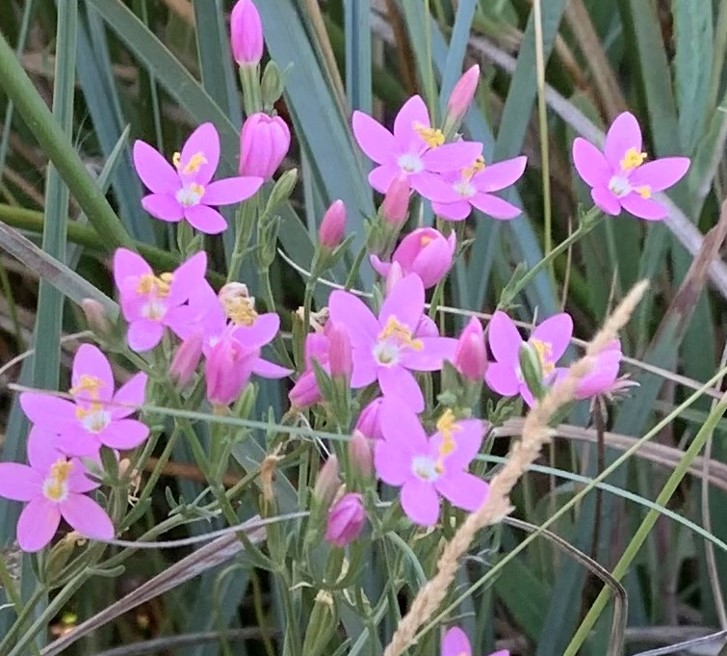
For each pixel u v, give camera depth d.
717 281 0.36
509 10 0.42
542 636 0.36
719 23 0.37
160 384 0.28
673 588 0.38
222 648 0.36
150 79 0.39
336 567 0.28
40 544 0.28
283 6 0.35
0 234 0.30
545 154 0.34
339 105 0.35
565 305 0.40
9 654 0.29
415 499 0.27
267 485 0.28
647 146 0.39
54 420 0.27
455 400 0.27
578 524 0.36
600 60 0.39
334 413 0.27
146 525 0.39
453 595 0.31
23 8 0.45
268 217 0.29
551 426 0.28
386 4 0.39
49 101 0.41
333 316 0.28
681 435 0.40
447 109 0.31
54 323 0.32
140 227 0.37
